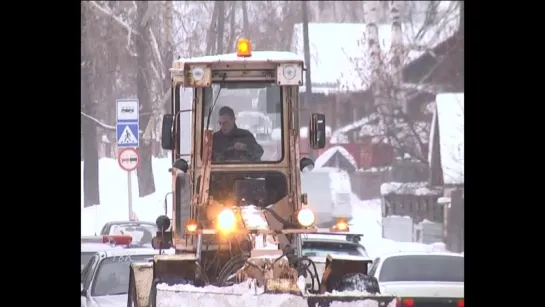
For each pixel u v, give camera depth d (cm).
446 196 13138
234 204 4712
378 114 17125
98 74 14588
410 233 12231
